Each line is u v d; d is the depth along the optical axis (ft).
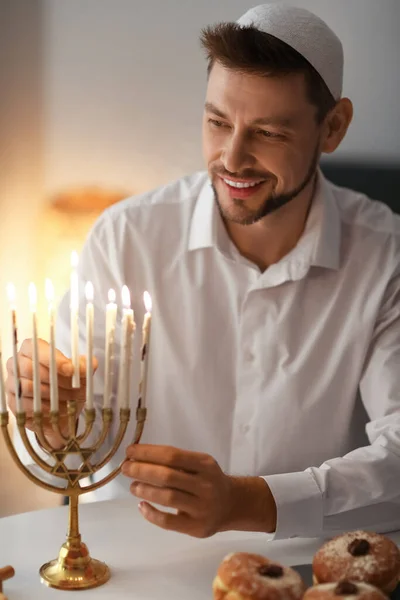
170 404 5.09
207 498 3.43
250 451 5.03
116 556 3.63
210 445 5.08
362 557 3.19
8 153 7.30
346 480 4.05
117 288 5.16
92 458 5.06
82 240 7.43
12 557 3.57
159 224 5.20
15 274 7.50
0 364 3.22
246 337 5.00
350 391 4.99
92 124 7.27
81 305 5.14
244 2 6.91
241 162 4.22
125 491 5.06
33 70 7.18
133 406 5.06
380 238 5.11
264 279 4.92
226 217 4.51
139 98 7.22
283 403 4.97
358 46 6.78
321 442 5.02
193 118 7.21
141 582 3.42
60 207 7.40
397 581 3.21
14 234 7.45
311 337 5.00
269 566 3.03
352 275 5.04
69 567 3.38
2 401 3.23
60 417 3.87
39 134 7.29
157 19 7.06
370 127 6.87
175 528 3.43
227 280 5.04
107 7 7.08
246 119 4.14
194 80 7.13
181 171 7.31
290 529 3.84
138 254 5.17
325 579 3.19
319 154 4.64
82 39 7.14
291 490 3.86
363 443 5.24
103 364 4.95
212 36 4.16
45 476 4.77
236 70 4.07
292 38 4.15
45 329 7.53
